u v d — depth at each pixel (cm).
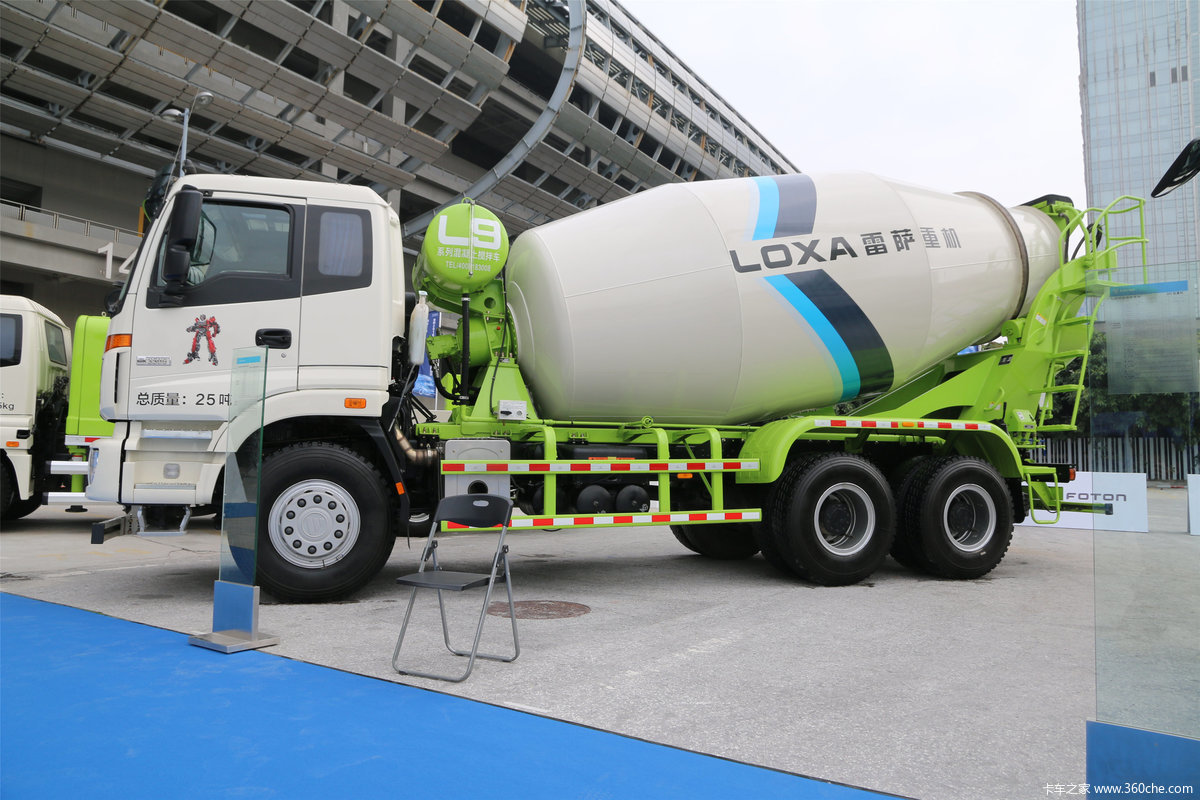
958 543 707
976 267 733
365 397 557
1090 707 346
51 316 1104
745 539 850
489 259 629
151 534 532
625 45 3331
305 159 2795
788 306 666
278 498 541
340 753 279
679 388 663
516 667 399
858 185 723
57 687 352
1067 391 756
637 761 278
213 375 538
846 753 290
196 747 283
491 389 642
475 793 248
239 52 2138
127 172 2755
